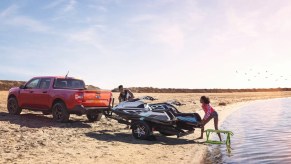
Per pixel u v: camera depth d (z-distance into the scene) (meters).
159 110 12.27
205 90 88.75
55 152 9.38
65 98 14.66
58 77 15.68
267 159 10.02
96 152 9.69
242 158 10.05
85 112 14.26
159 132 13.61
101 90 15.08
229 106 36.56
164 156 9.77
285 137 14.55
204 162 9.35
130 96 14.02
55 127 13.71
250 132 16.16
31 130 12.67
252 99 59.94
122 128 14.48
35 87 16.19
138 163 8.81
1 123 14.11
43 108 15.72
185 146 11.41
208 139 12.94
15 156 8.69
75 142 10.91
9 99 17.22
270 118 23.86
